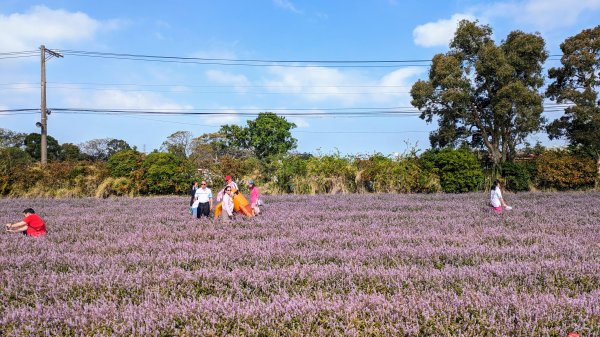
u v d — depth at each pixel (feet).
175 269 23.66
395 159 101.86
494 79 101.14
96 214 56.90
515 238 33.17
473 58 104.68
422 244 30.99
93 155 199.00
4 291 21.04
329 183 100.27
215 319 15.96
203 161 101.76
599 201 68.23
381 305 16.75
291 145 160.66
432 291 19.04
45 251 31.07
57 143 186.80
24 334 15.40
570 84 108.17
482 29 102.89
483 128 107.14
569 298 17.33
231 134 159.94
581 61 102.22
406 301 17.35
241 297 19.52
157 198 88.33
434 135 111.75
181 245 31.68
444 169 97.19
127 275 22.68
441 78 101.50
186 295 20.13
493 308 16.29
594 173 99.04
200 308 16.85
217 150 162.09
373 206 62.13
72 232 40.27
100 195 93.20
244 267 24.67
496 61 97.25
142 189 97.60
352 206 61.93
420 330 14.96
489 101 105.60
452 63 100.07
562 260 24.35
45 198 92.68
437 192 97.45
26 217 39.52
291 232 37.68
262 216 49.90
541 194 87.15
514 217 47.42
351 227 40.27
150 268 25.35
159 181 97.14
